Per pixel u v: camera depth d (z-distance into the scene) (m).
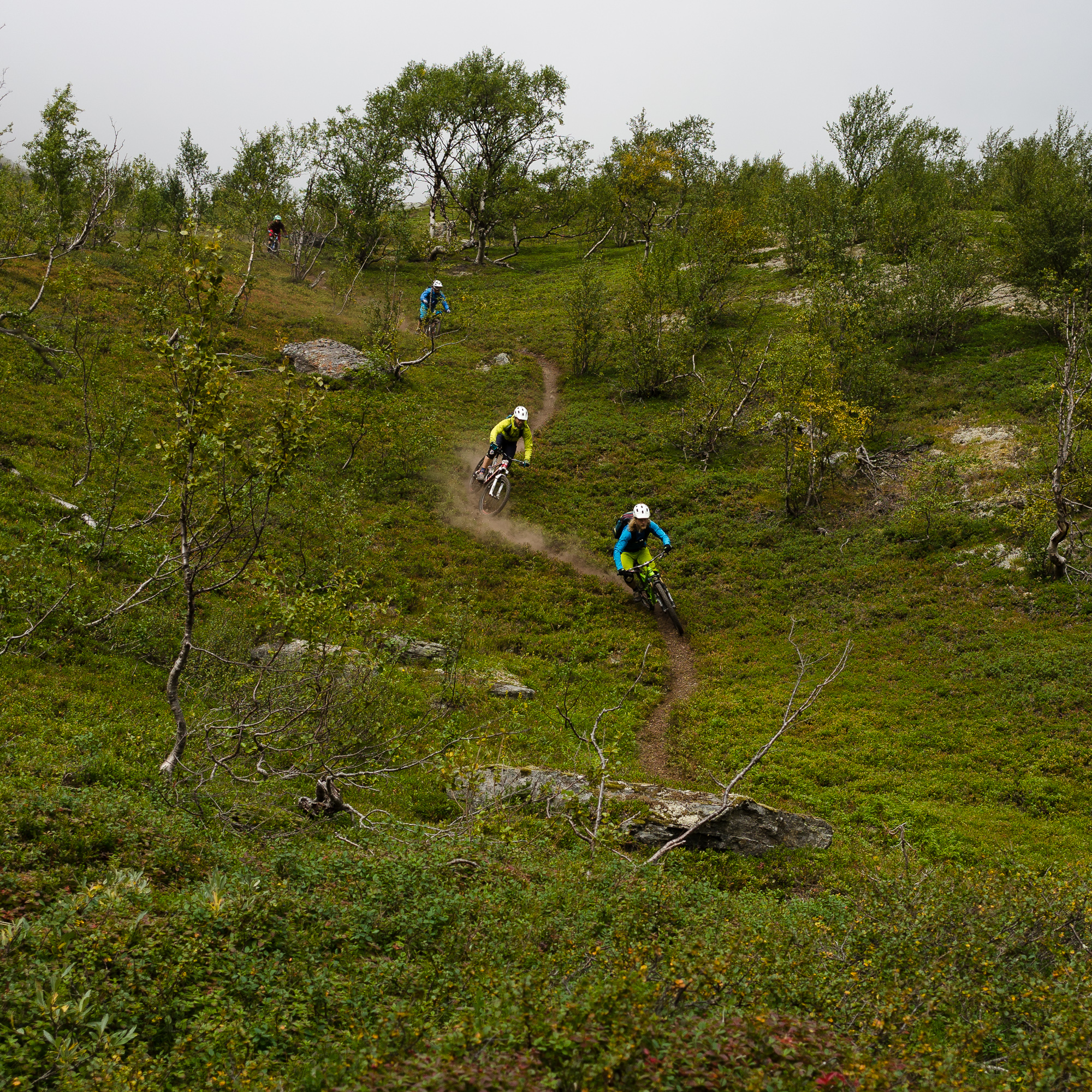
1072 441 20.95
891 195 41.38
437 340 37.50
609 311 38.16
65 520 16.30
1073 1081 4.38
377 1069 4.11
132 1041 4.71
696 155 54.12
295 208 43.50
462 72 52.91
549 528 23.62
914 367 30.47
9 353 23.48
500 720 14.38
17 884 6.16
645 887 7.89
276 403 9.74
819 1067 4.11
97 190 29.80
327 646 11.39
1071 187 32.06
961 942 6.83
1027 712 15.00
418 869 7.77
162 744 11.18
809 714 15.66
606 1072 3.88
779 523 23.69
